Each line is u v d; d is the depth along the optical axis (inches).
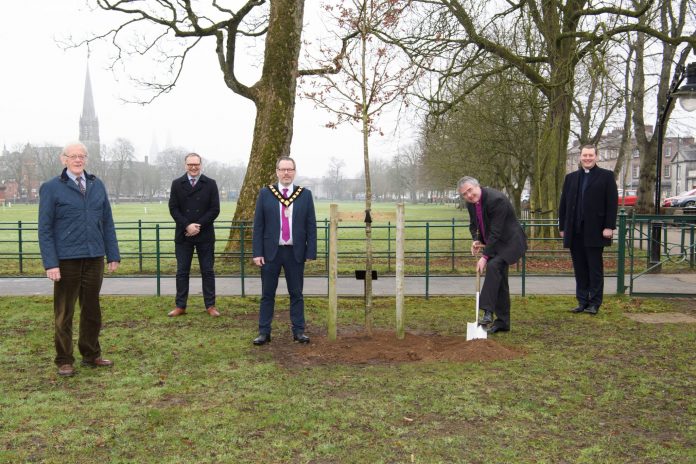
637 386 218.4
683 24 935.0
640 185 1150.3
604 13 649.6
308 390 213.6
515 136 970.1
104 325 326.6
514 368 240.4
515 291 437.1
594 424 182.2
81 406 198.4
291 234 282.7
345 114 309.6
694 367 241.9
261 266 285.9
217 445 166.4
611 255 637.3
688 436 173.3
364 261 636.1
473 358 253.6
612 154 3149.6
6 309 371.9
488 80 864.9
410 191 4229.8
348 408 194.1
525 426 180.4
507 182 1222.9
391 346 273.0
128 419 186.4
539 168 723.4
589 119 1099.3
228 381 225.5
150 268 580.4
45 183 229.6
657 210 524.1
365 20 309.7
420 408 194.5
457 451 162.2
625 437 172.4
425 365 245.4
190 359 257.4
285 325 327.6
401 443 167.5
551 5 675.4
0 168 3976.4
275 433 175.0
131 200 4315.9
